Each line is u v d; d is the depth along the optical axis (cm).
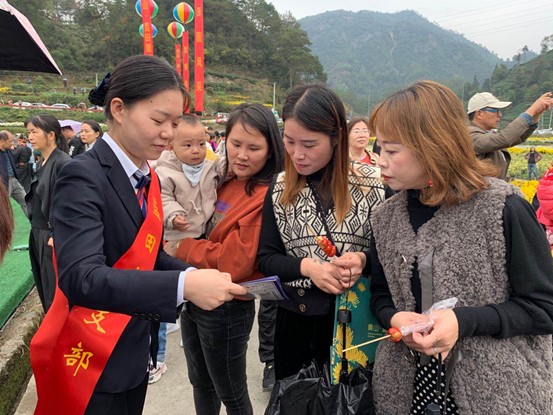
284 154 176
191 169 192
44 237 324
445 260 115
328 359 166
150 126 123
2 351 276
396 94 117
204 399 207
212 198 197
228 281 110
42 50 264
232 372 187
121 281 105
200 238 199
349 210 153
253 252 170
